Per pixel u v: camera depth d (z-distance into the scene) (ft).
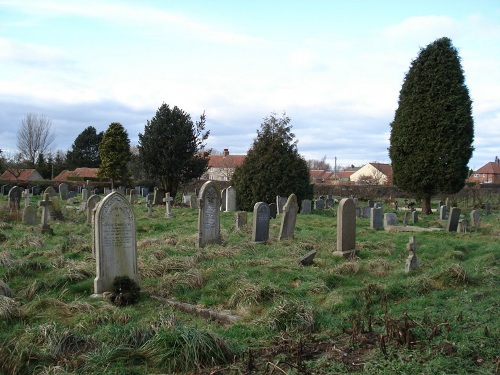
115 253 30.42
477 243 54.54
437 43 104.73
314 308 26.27
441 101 103.55
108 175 174.81
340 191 172.04
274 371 17.95
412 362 18.49
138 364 19.08
